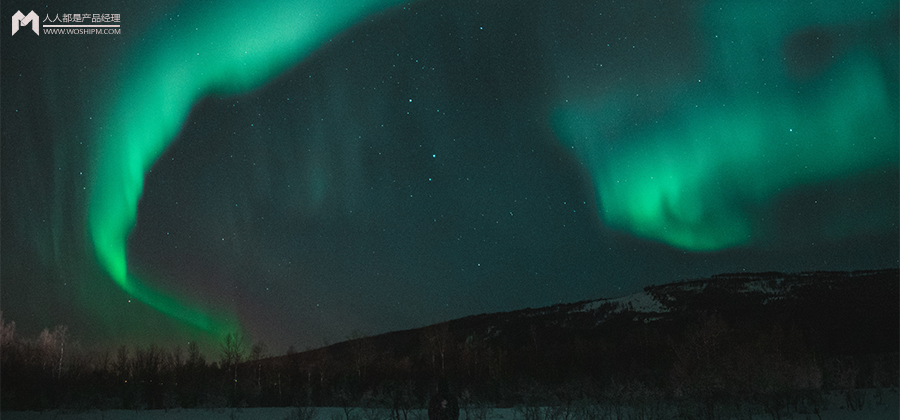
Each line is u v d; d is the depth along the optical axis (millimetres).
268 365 33438
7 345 33281
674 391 21562
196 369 31672
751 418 17281
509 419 19078
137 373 30516
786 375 19578
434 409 11312
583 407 21062
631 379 28016
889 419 14953
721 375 20031
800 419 16297
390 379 33781
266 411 22234
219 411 22672
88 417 20906
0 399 25656
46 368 31047
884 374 22859
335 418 19531
